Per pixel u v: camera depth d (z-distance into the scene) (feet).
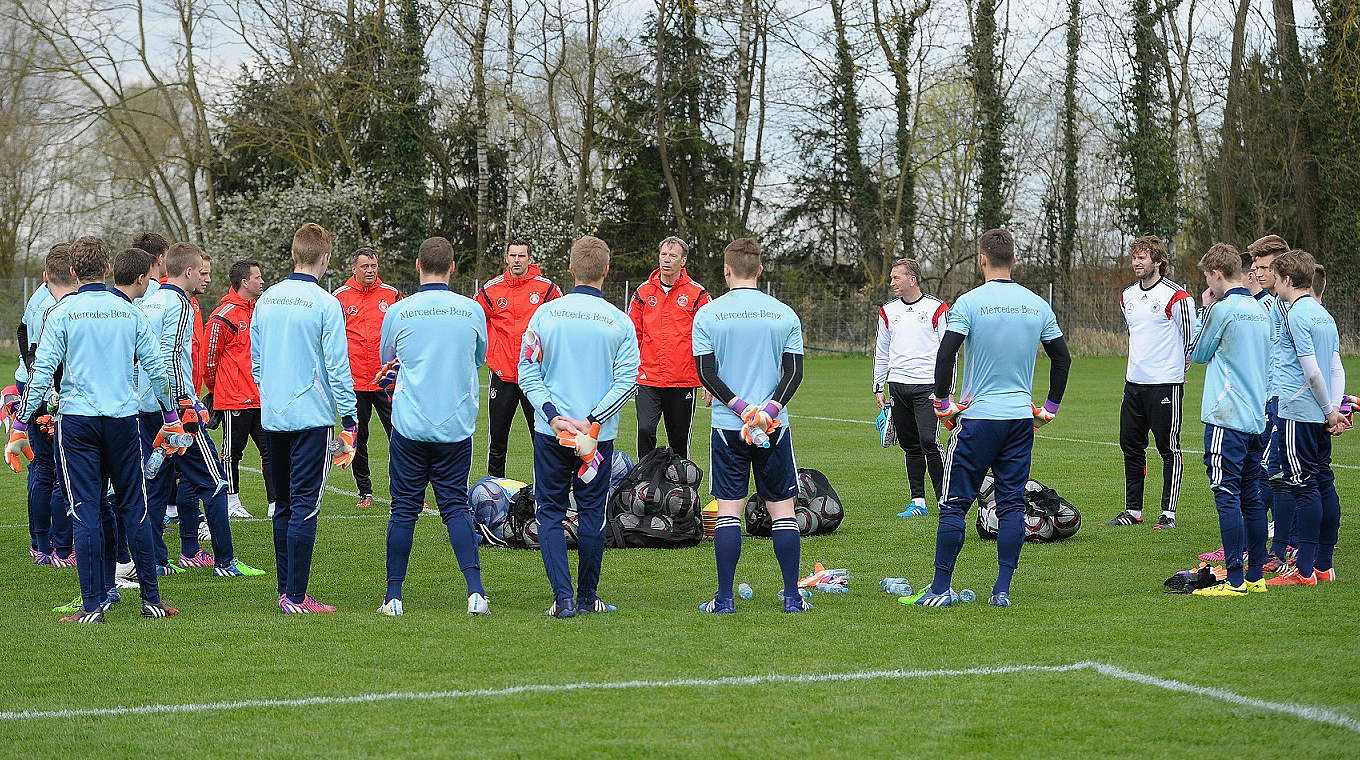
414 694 30.66
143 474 40.63
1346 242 225.15
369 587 45.52
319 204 222.89
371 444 94.99
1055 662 33.65
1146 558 50.44
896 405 63.16
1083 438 97.66
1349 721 28.30
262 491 71.41
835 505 56.59
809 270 267.39
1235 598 42.34
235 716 28.94
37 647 35.78
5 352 217.97
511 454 88.22
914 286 63.05
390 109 227.61
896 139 249.14
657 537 52.95
